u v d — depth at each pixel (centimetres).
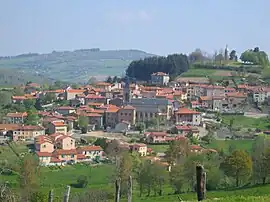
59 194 18688
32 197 16812
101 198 18138
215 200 6862
